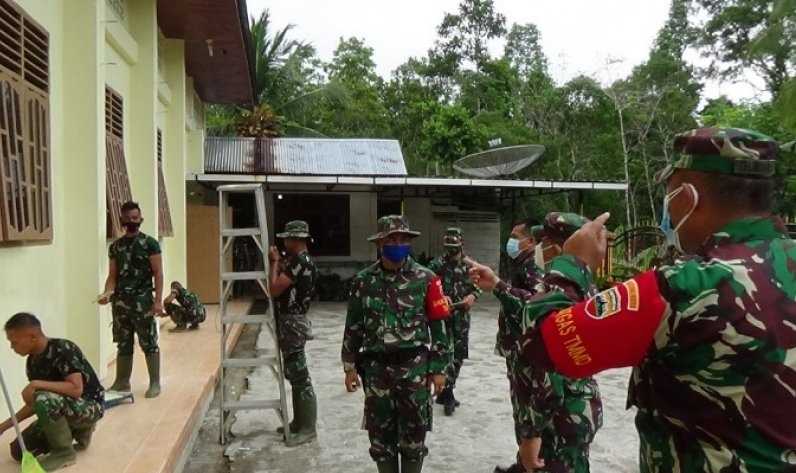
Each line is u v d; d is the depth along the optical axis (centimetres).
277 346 484
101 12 581
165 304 888
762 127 1878
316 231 1597
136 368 636
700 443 117
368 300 362
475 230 1705
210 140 1614
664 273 122
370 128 2823
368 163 1565
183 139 1093
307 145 1645
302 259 476
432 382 367
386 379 354
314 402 495
